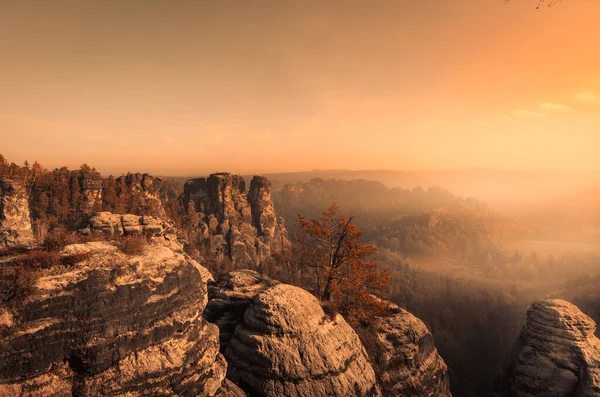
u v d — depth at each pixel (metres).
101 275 12.69
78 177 127.38
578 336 31.67
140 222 63.19
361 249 31.06
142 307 13.19
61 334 11.35
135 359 12.61
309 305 22.92
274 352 19.64
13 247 12.89
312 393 19.05
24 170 119.00
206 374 14.72
